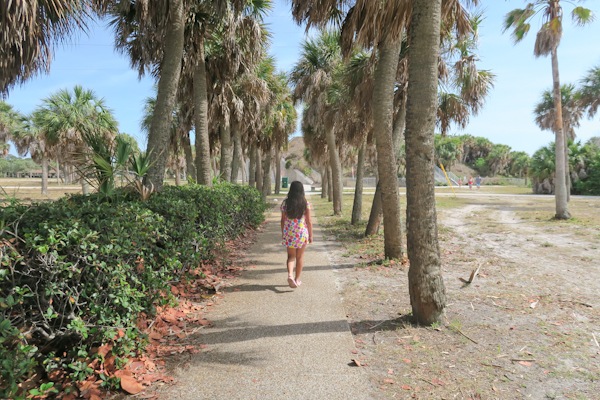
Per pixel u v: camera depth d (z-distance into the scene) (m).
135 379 3.00
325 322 4.22
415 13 4.07
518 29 14.55
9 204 3.48
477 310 4.72
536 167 36.78
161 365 3.28
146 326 3.90
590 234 10.73
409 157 4.14
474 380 3.08
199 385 2.98
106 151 5.88
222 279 6.02
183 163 52.16
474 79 11.22
